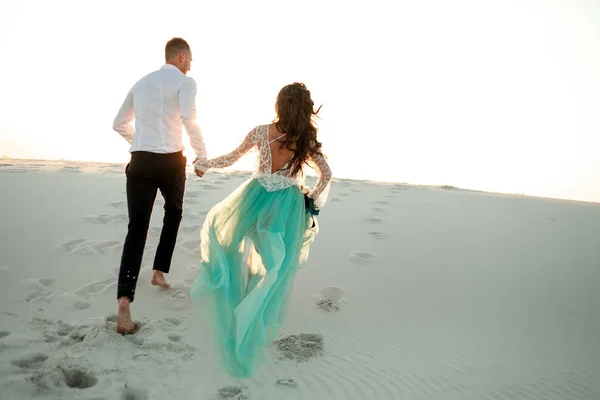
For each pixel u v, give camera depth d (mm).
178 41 3943
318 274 5152
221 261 3414
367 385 3184
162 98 3740
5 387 2723
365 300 4574
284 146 3539
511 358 3654
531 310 4574
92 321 3666
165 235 4188
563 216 9125
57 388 2795
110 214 6559
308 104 3533
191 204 7613
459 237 6996
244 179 10500
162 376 3045
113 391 2826
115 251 5145
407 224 7574
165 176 3805
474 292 4941
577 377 3424
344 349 3645
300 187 3771
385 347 3719
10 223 5848
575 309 4641
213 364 3250
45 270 4551
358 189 10766
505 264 5871
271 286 3250
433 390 3178
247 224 3586
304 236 3818
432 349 3732
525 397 3158
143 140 3729
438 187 12648
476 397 3131
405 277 5242
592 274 5676
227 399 2873
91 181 9078
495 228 7727
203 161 3762
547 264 5969
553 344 3908
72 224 5992
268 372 3242
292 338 3721
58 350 3217
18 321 3574
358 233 6848
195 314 3938
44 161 13727
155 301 4117
